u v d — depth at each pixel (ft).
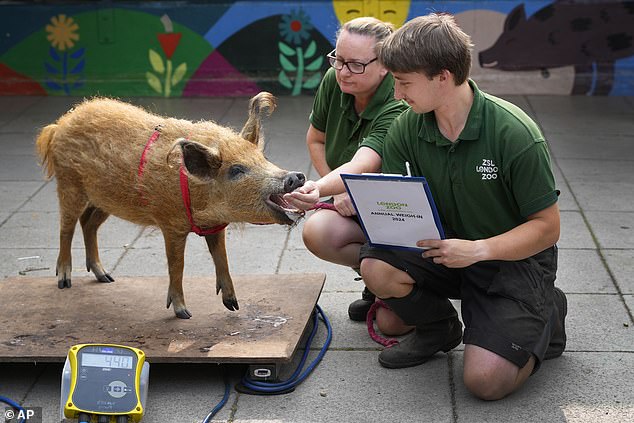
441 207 12.41
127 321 13.58
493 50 30.04
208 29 29.99
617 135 25.89
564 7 29.53
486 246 11.41
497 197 11.86
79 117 13.97
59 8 29.91
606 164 23.31
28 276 16.66
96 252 15.31
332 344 13.94
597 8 29.53
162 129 13.12
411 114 12.39
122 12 29.86
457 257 11.41
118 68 30.40
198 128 12.92
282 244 18.37
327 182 12.79
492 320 11.84
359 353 13.62
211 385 12.78
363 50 13.07
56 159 14.23
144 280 15.39
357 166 12.94
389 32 13.28
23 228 19.42
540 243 11.59
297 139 25.63
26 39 30.25
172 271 13.57
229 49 30.19
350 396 12.37
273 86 30.42
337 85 14.35
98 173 13.58
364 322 14.73
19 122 27.76
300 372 13.03
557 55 30.01
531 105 29.17
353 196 11.73
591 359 13.28
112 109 13.83
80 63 30.40
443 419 11.73
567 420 11.63
